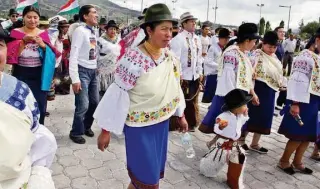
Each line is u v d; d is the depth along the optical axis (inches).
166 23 90.2
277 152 187.0
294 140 153.8
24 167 59.1
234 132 138.3
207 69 241.6
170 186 137.0
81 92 169.3
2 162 53.7
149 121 95.2
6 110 55.8
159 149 100.0
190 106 206.7
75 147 168.2
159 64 95.2
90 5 168.4
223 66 160.9
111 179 138.4
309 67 145.3
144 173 96.6
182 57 197.3
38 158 66.9
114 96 93.2
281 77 176.6
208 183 142.3
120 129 93.8
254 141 183.8
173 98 98.7
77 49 162.7
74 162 151.2
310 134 152.1
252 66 173.3
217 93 160.7
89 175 140.3
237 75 157.2
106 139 98.1
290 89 148.5
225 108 142.5
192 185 139.3
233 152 138.2
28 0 239.3
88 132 185.5
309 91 144.9
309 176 159.0
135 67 91.6
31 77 150.8
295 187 146.8
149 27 91.7
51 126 197.3
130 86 92.3
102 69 201.0
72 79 162.2
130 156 98.4
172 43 193.6
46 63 149.8
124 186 133.6
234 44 163.5
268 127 176.2
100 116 94.3
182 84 200.5
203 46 344.5
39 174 64.2
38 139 66.8
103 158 158.1
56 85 280.2
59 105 248.2
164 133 101.0
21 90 62.2
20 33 146.2
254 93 165.9
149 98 93.6
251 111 175.5
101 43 197.3
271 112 175.5
